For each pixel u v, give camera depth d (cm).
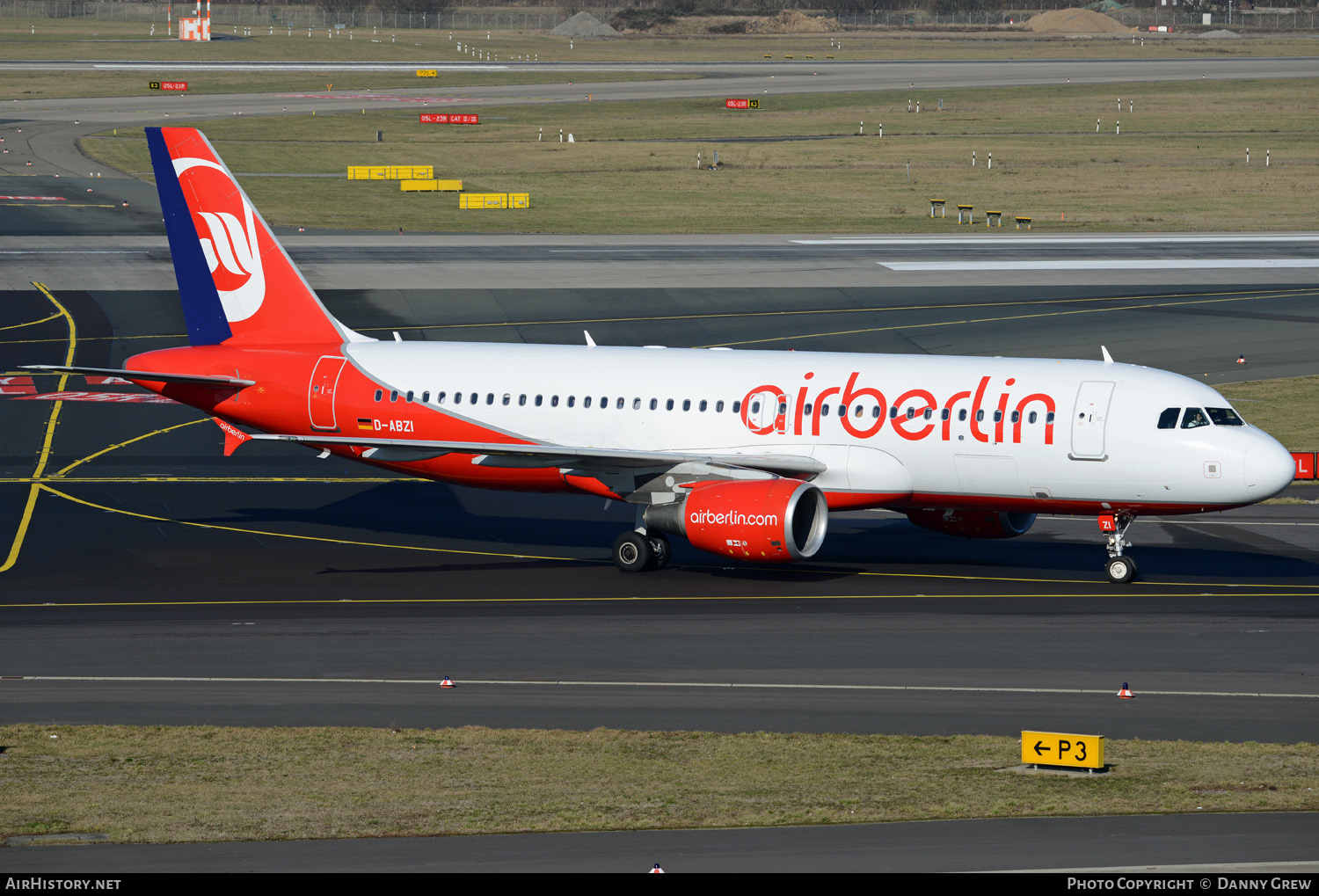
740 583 15800
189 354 17925
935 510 16900
